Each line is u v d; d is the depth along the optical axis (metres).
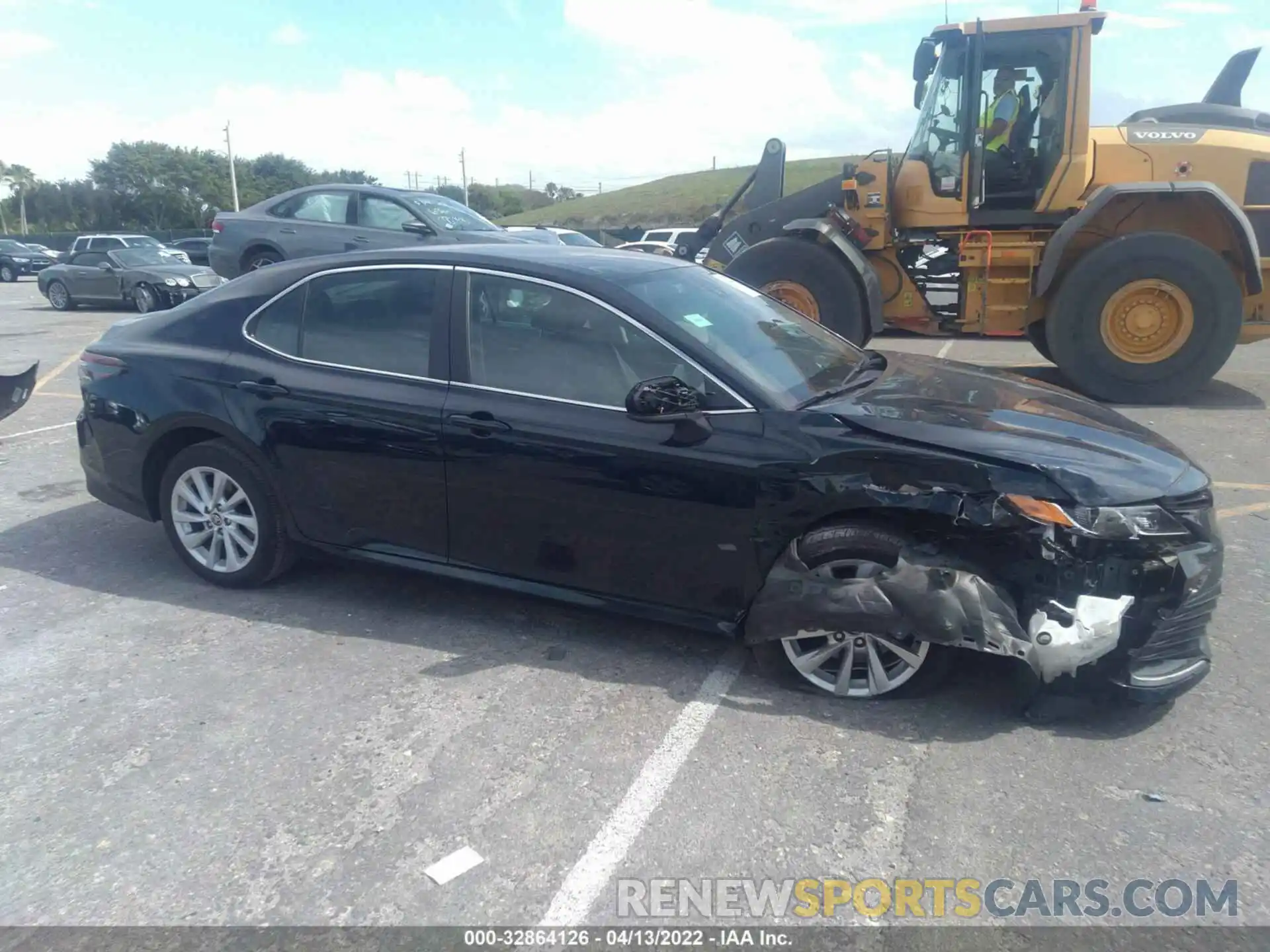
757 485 3.67
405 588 4.91
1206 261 8.47
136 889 2.81
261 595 4.84
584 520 3.99
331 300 4.57
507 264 4.24
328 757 3.44
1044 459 3.45
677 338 3.90
